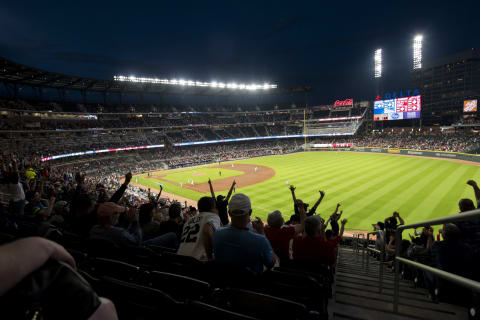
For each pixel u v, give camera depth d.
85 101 75.00
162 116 91.81
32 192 9.52
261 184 46.28
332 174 50.09
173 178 56.50
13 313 0.86
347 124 101.12
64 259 1.16
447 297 4.55
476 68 137.88
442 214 27.23
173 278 3.21
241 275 3.62
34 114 59.91
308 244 5.37
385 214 28.34
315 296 3.50
